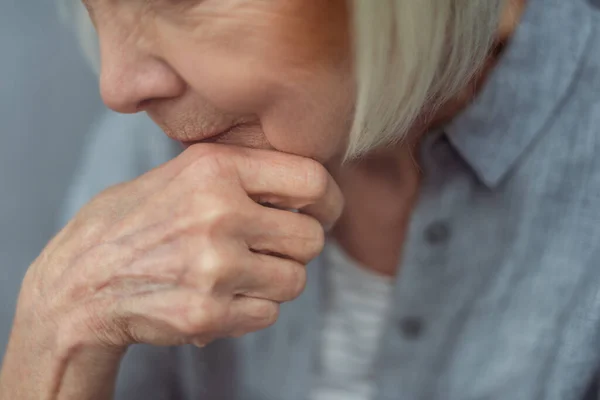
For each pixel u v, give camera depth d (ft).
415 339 2.37
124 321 1.73
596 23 2.17
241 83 1.43
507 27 1.98
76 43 5.11
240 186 1.65
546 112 2.07
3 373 2.02
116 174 2.71
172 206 1.65
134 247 1.68
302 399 2.65
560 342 2.23
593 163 2.13
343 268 2.44
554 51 2.06
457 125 2.02
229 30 1.36
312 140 1.60
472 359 2.35
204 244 1.60
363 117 1.48
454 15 1.48
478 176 2.11
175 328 1.65
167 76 1.47
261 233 1.67
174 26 1.37
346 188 2.21
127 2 1.38
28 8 5.14
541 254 2.20
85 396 1.96
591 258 2.15
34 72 5.11
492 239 2.20
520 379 2.30
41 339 1.89
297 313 2.53
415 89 1.49
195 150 1.67
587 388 2.30
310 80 1.45
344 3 1.36
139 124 2.70
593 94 2.12
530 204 2.16
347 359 2.55
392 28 1.38
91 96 5.16
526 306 2.25
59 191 5.06
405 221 2.27
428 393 2.44
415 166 2.12
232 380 2.71
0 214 4.98
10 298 4.82
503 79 2.01
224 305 1.64
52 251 1.89
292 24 1.36
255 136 1.64
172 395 2.83
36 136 5.08
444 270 2.24
